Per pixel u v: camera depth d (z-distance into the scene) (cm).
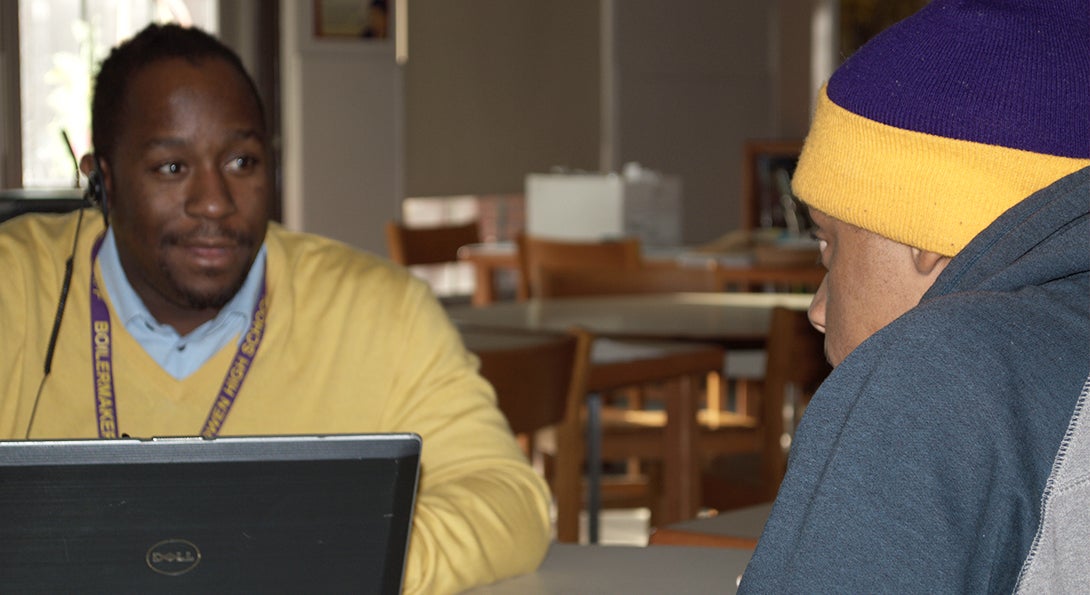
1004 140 102
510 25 991
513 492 180
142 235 173
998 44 103
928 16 107
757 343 422
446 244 787
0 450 128
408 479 136
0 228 193
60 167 748
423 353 194
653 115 1064
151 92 171
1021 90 102
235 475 132
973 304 97
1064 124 101
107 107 176
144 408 180
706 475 430
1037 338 95
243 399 183
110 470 129
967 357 94
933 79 104
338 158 854
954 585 90
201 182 171
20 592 129
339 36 850
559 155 1030
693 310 489
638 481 522
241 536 133
